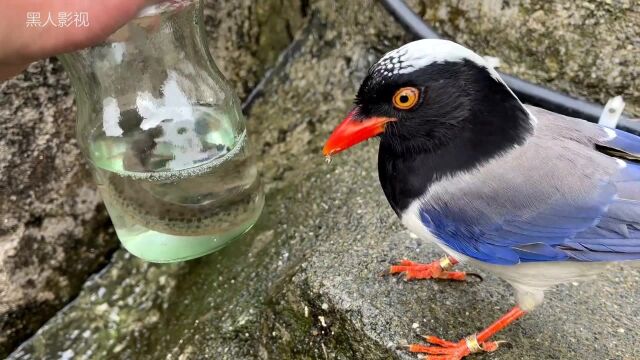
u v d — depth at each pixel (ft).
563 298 1.13
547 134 0.99
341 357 1.09
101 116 1.10
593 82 1.34
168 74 1.09
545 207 0.97
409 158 0.99
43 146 1.33
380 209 1.30
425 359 1.03
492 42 1.40
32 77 1.28
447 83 0.92
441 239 1.02
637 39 1.28
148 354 1.33
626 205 0.97
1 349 1.36
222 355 1.23
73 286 1.43
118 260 1.46
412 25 1.42
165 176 1.06
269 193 1.47
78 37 0.90
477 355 1.04
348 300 1.11
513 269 1.01
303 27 1.59
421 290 1.12
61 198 1.37
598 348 1.04
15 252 1.34
